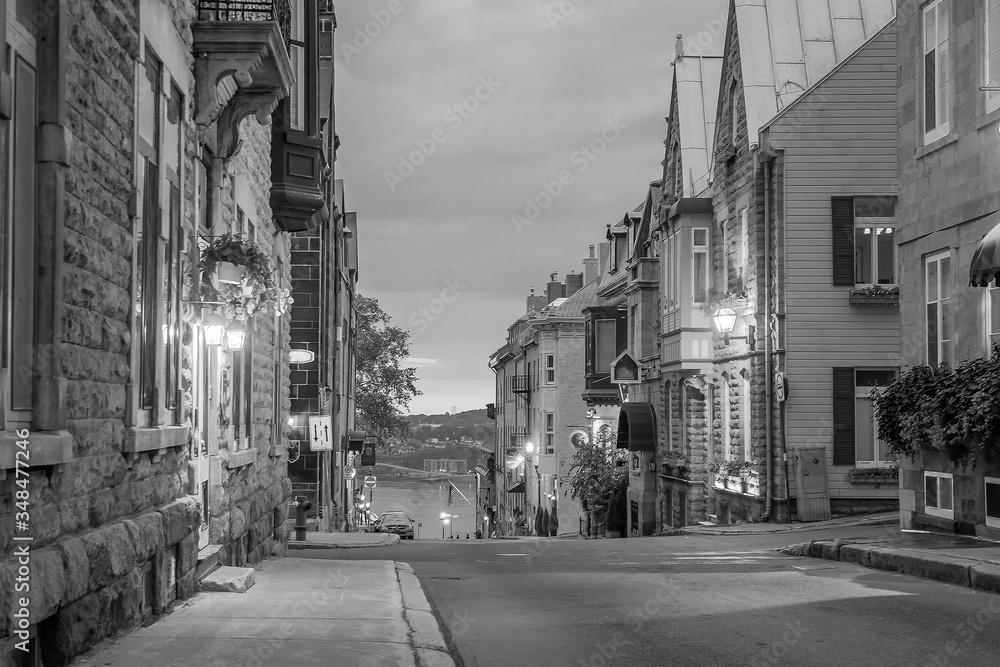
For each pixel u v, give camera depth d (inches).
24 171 241.0
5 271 228.7
